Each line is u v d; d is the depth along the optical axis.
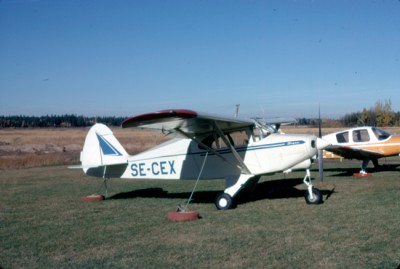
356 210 8.22
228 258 5.48
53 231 7.39
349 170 17.06
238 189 9.49
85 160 11.39
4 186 14.48
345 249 5.64
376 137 15.34
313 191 9.25
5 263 5.60
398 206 8.50
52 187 13.95
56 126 147.38
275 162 9.70
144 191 12.49
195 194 11.69
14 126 144.12
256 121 10.09
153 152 10.84
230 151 9.95
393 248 5.61
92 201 10.67
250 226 7.22
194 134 10.02
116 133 88.06
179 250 5.92
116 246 6.27
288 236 6.44
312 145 9.55
